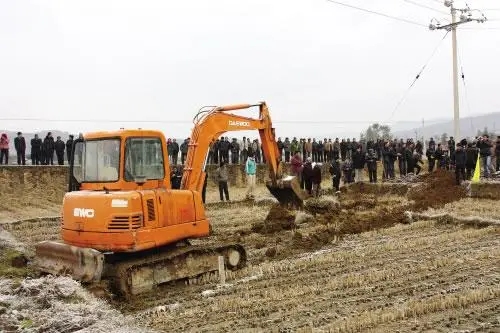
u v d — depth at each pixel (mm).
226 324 8422
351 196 24469
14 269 11672
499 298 9336
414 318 8414
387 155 27797
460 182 23234
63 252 10344
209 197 26406
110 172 10430
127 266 9844
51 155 26609
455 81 32094
